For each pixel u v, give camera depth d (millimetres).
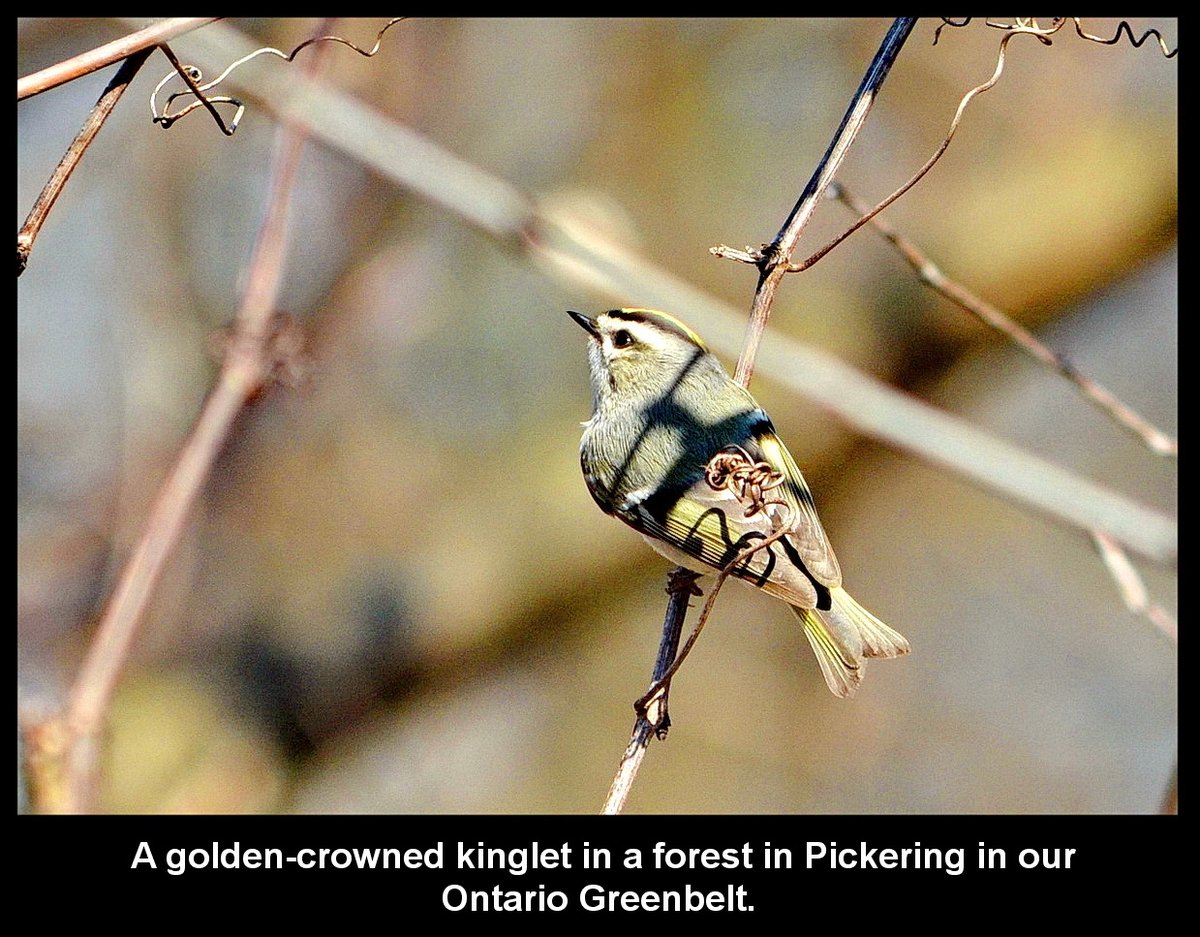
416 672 11812
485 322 12000
